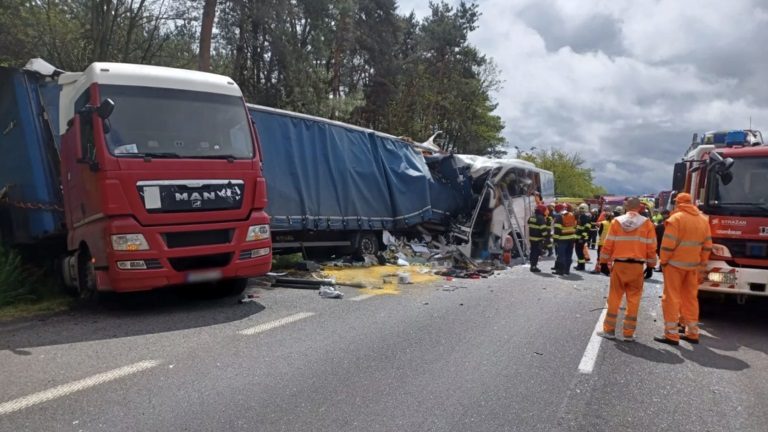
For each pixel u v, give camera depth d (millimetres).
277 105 24766
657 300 9875
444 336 6438
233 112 7641
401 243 14008
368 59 33469
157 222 6703
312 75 24344
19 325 6375
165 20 21703
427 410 4199
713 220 7758
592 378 5160
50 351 5324
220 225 7180
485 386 4789
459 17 41219
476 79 42781
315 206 11164
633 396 4742
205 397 4266
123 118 6797
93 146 6668
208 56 18453
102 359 5102
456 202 15383
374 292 9234
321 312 7406
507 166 16078
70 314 7023
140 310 7312
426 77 39031
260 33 24062
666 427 4113
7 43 18688
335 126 12039
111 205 6457
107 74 6926
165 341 5770
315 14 24234
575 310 8477
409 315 7488
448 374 5062
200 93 7438
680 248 6660
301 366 5094
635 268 6637
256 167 7629
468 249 14609
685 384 5121
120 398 4184
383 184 13125
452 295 9312
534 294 9844
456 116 42812
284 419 3928
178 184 6859
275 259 11445
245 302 7895
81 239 7293
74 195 7434
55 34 19594
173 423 3785
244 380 4668
